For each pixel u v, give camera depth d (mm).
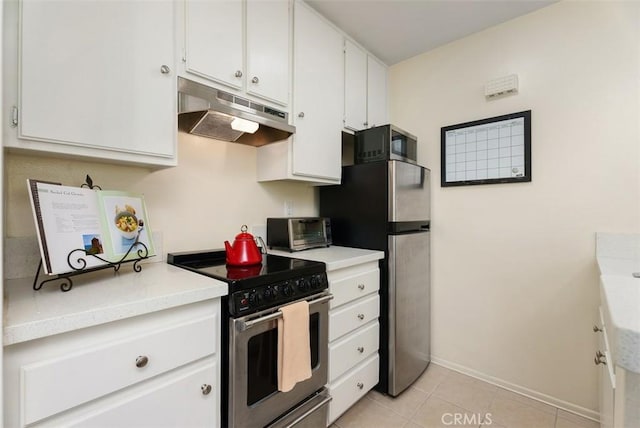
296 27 1760
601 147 1667
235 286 1143
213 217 1749
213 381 1104
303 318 1309
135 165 1367
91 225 1095
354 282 1719
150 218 1499
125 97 1119
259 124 1589
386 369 1922
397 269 1914
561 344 1798
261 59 1576
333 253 1848
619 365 535
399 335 1931
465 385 2045
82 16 1017
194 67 1315
